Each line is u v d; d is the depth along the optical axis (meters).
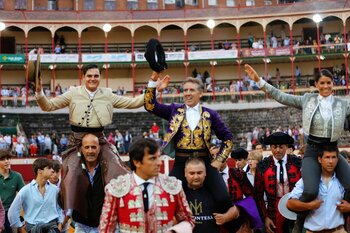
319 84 7.60
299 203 7.36
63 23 50.81
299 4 51.78
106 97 7.88
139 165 5.83
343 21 49.94
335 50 48.84
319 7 50.81
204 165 7.34
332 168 7.26
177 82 53.50
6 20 50.00
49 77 52.34
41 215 9.66
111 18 51.56
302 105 7.81
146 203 5.82
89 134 7.25
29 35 53.44
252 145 38.69
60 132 44.75
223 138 7.89
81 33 54.22
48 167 9.65
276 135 9.58
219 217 7.54
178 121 7.74
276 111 46.47
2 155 10.90
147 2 57.75
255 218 8.59
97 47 54.41
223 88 49.44
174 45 54.88
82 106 7.73
